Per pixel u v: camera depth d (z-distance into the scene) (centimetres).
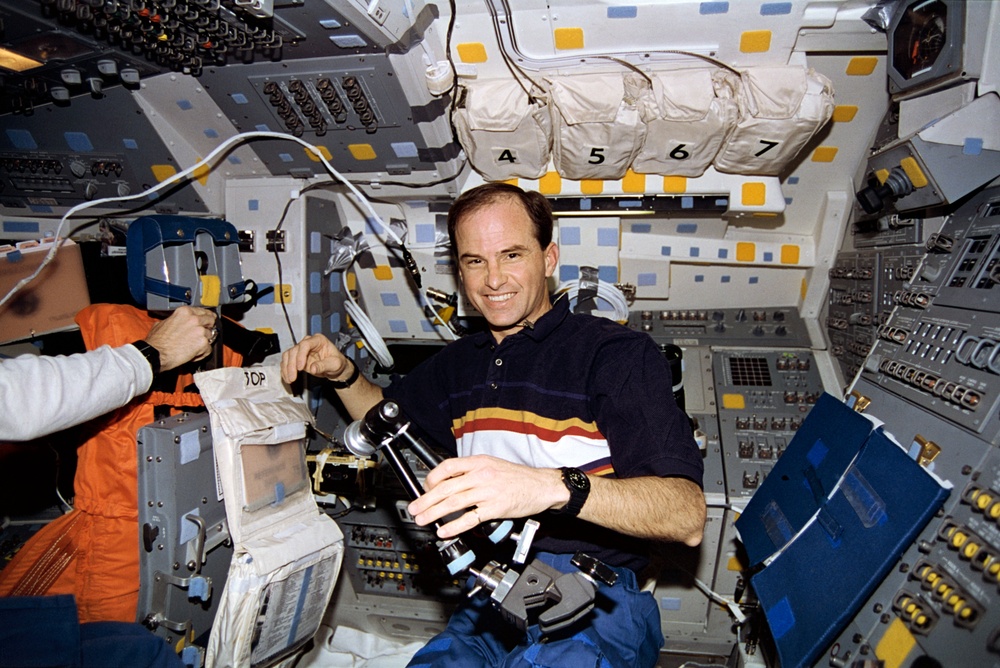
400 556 276
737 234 286
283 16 177
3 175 272
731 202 250
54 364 151
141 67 212
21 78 213
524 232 175
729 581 250
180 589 178
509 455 173
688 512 139
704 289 304
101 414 160
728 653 264
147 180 260
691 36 207
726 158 235
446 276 286
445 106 226
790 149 225
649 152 235
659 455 146
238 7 172
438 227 280
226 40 192
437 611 283
